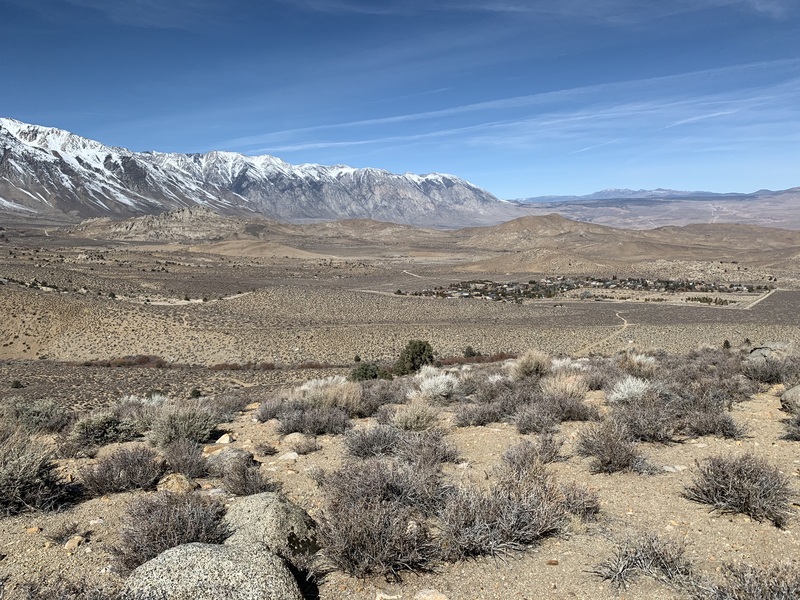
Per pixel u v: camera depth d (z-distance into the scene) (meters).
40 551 5.43
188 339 72.88
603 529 5.68
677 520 5.81
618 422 9.16
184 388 38.81
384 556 4.97
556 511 5.75
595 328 86.75
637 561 4.90
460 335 78.81
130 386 39.59
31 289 89.81
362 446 8.87
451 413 12.70
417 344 35.50
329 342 73.81
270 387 36.84
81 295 91.56
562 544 5.42
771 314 112.31
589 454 8.09
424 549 5.25
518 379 16.80
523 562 5.13
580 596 4.52
